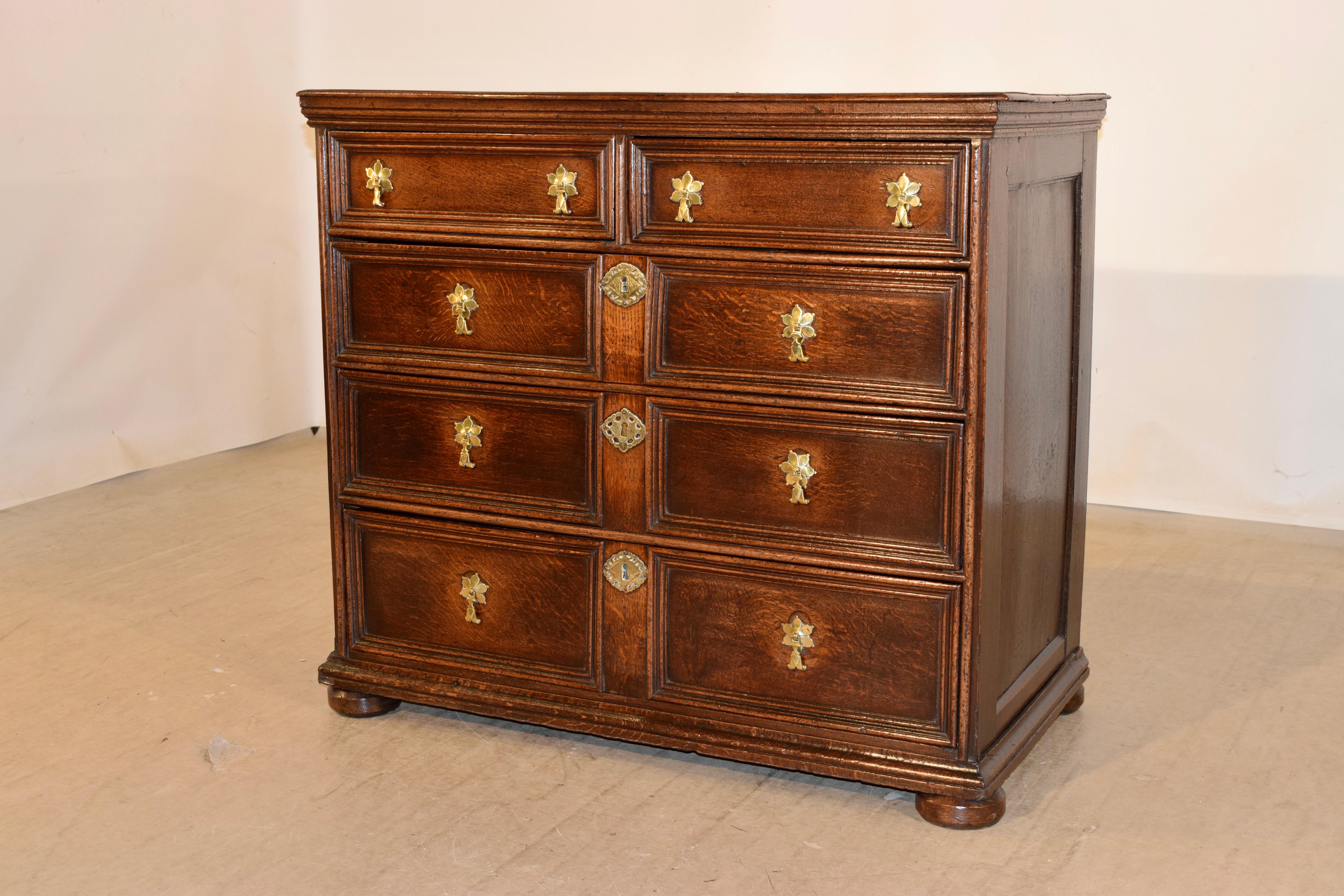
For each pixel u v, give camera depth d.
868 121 2.04
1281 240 3.91
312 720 2.68
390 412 2.54
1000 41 4.15
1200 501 4.12
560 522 2.44
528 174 2.32
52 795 2.37
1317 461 3.97
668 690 2.43
